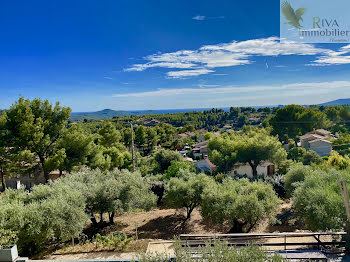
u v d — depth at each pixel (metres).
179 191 13.82
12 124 18.64
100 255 8.41
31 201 10.03
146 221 14.56
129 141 63.16
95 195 12.20
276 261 3.79
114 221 14.60
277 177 18.69
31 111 19.03
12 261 5.82
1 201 9.26
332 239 7.95
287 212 14.34
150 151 63.59
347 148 29.25
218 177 22.47
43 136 19.64
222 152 31.80
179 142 66.75
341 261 5.25
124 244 8.97
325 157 30.27
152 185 18.56
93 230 13.04
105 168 24.80
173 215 15.49
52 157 19.62
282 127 42.69
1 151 17.83
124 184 13.09
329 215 8.34
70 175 14.35
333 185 9.66
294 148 36.53
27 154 17.72
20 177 24.47
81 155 21.36
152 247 8.97
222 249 4.07
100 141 40.50
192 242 5.89
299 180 14.97
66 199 9.77
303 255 5.35
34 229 8.23
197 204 14.20
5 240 6.67
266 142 28.91
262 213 10.77
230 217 10.92
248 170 31.70
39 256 8.66
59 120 20.81
